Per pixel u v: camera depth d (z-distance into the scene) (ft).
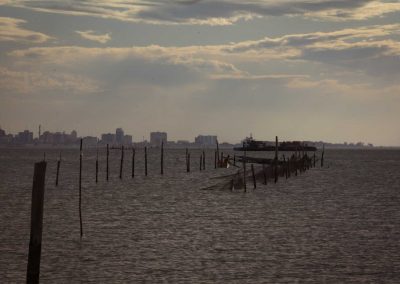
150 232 134.10
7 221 152.15
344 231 135.85
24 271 95.04
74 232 133.69
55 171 407.23
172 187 267.18
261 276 93.40
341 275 94.07
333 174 368.07
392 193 240.32
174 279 91.50
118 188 264.11
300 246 116.57
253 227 142.00
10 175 360.28
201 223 149.07
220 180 289.94
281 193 229.45
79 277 92.48
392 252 111.14
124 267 98.84
